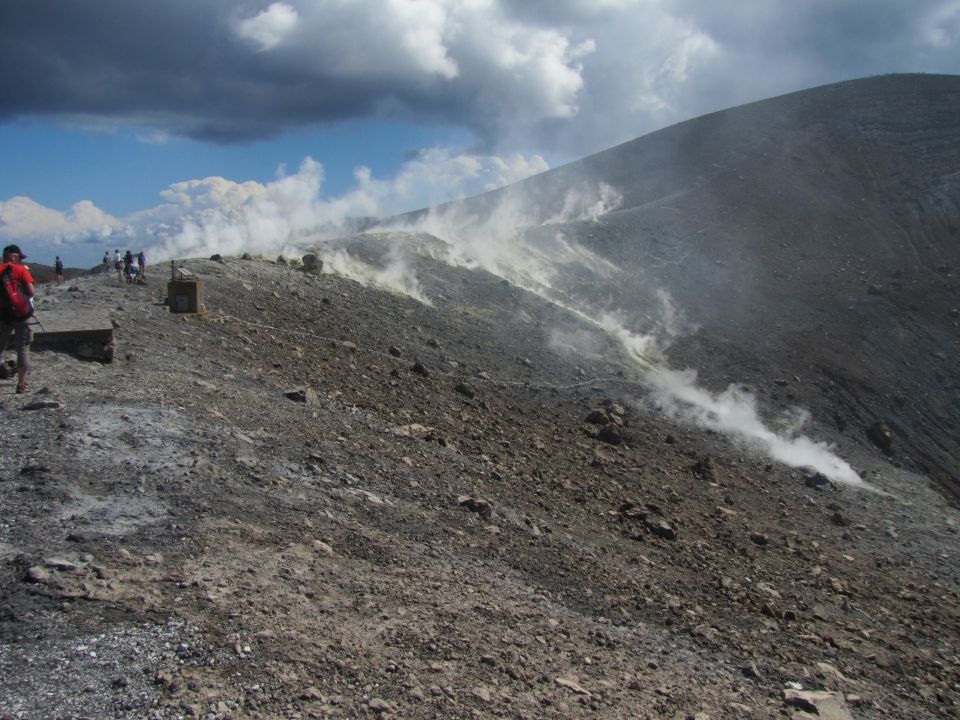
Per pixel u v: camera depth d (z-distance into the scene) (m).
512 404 21.92
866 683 10.45
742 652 9.81
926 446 35.47
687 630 9.95
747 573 14.02
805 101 73.56
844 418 35.22
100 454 8.86
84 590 6.30
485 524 11.18
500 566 9.82
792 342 40.06
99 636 5.82
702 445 25.11
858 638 12.46
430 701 6.07
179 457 9.31
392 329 24.55
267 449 10.59
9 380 10.96
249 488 9.16
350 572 7.99
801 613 12.87
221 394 12.69
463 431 17.11
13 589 6.18
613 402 25.38
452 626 7.49
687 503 18.12
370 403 16.41
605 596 10.16
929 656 12.67
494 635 7.61
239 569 7.26
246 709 5.38
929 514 25.36
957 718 10.24
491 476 14.00
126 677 5.44
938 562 20.28
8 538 6.89
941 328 43.66
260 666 5.85
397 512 10.24
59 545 6.92
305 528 8.66
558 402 23.94
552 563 10.62
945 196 57.09
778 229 53.00
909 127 67.00
